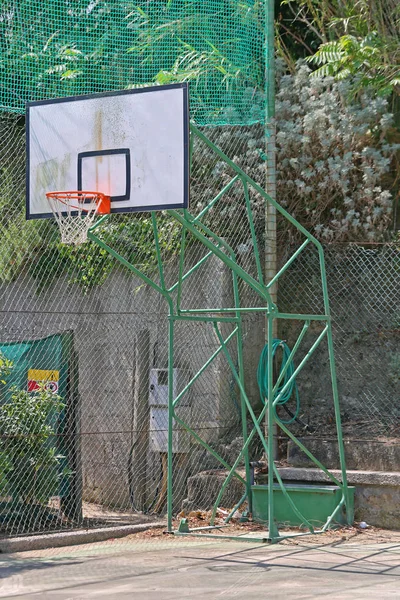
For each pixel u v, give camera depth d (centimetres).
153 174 870
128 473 1165
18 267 1289
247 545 938
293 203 1280
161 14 1287
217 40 1265
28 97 1225
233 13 1256
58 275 1298
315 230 1269
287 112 1303
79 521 1039
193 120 1262
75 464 1044
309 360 1256
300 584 747
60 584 754
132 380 1183
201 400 1182
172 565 837
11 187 1281
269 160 1202
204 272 1213
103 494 1209
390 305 1220
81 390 1254
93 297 1272
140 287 1228
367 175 1245
